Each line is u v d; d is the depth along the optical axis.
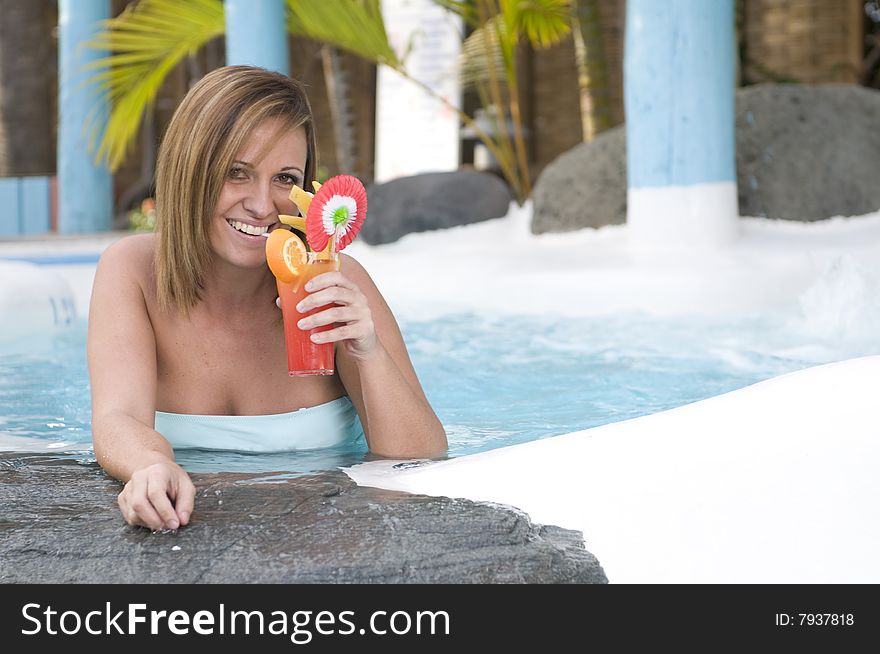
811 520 1.38
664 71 4.77
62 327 4.12
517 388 2.90
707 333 3.66
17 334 3.87
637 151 4.89
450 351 3.53
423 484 1.64
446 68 9.01
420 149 9.12
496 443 2.16
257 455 2.03
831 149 5.53
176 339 2.07
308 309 1.70
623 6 8.38
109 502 1.59
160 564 1.34
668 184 4.81
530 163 12.27
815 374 1.68
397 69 7.13
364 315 1.75
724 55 4.79
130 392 1.88
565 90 12.36
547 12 7.30
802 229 5.29
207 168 1.84
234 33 6.46
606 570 1.34
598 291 4.24
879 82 9.73
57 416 2.56
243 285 2.03
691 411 1.67
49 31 13.75
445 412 2.58
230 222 1.88
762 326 3.73
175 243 1.94
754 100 5.70
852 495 1.41
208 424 2.08
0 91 12.28
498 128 7.80
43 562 1.37
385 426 1.94
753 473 1.47
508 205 6.60
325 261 1.71
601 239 5.55
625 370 3.12
